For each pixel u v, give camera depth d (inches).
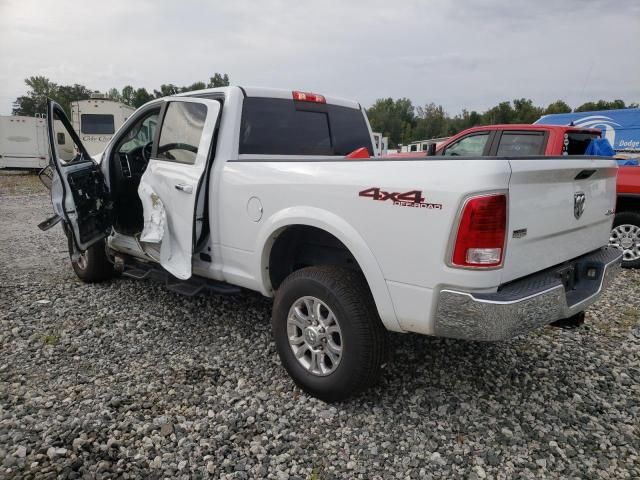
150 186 158.6
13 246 296.2
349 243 110.1
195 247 144.3
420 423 111.2
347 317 108.8
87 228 170.6
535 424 111.5
